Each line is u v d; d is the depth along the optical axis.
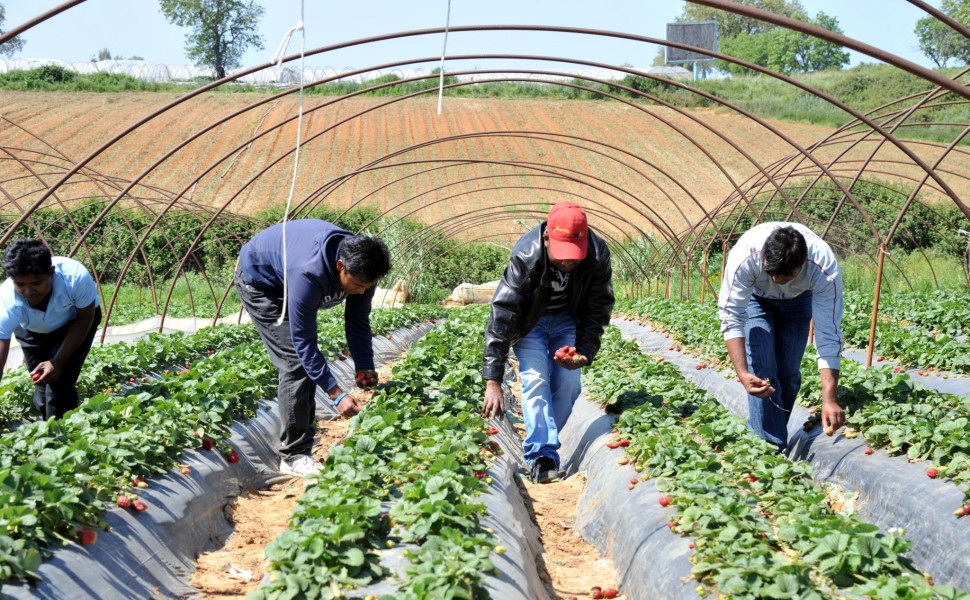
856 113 6.98
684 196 40.72
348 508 4.45
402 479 5.40
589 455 7.53
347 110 53.22
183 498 5.63
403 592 3.86
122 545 4.72
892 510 5.77
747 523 4.75
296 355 6.58
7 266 6.04
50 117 48.94
